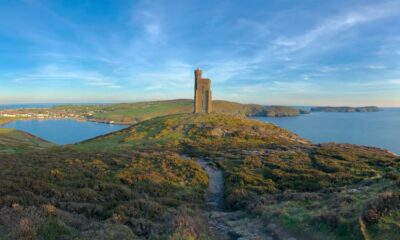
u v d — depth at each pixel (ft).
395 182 57.98
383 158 128.26
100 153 132.87
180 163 114.42
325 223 44.70
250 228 50.90
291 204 58.95
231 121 266.77
